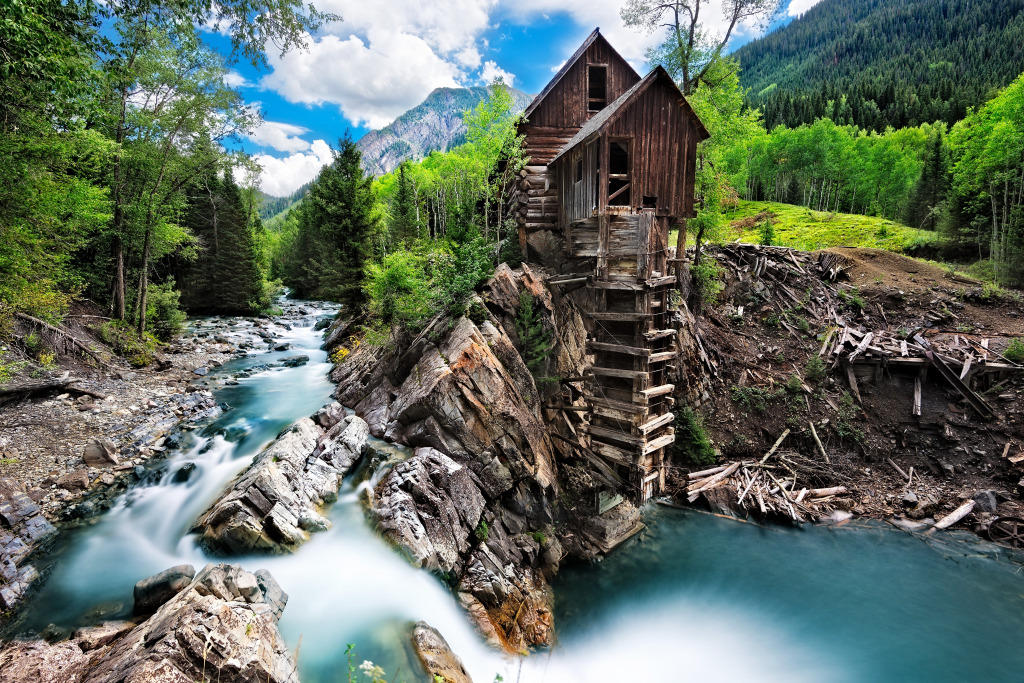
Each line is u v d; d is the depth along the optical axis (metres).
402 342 16.70
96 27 10.32
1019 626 11.19
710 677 9.91
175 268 39.81
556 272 18.47
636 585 12.63
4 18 8.01
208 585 6.95
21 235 13.78
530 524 12.89
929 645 10.71
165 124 24.05
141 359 22.05
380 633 7.95
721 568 13.31
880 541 14.20
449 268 16.67
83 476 11.65
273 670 6.23
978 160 28.05
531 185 19.17
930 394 18.12
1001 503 14.79
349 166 33.12
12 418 13.90
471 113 18.86
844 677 9.88
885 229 41.06
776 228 49.06
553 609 11.50
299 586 8.70
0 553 8.60
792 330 21.92
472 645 9.03
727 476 16.98
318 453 12.44
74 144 14.45
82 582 8.46
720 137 24.55
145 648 5.71
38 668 5.92
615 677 9.80
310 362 25.66
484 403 12.67
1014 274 24.61
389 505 10.28
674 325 17.41
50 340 18.14
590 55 19.62
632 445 14.73
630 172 14.78
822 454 17.47
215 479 12.08
